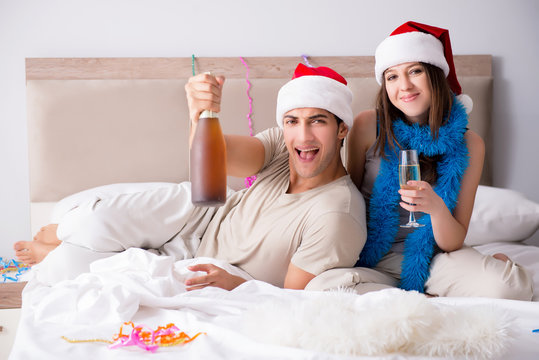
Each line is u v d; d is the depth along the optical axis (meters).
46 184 2.71
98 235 1.81
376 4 2.91
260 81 2.83
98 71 2.75
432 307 1.00
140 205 1.87
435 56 1.72
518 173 3.02
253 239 1.72
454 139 1.75
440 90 1.74
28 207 2.79
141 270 1.48
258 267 1.70
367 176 1.89
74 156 2.73
